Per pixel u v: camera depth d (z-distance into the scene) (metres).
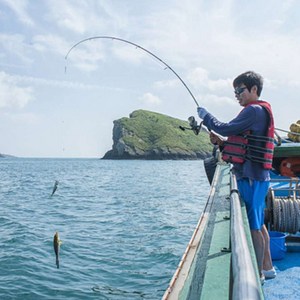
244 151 3.47
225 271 2.32
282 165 7.00
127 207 23.58
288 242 5.36
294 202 5.00
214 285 2.14
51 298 8.57
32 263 10.96
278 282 4.09
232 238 1.91
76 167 105.19
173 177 57.31
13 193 33.22
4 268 10.50
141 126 184.50
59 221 18.52
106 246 13.13
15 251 12.34
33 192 34.19
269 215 5.01
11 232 15.52
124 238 14.43
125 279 9.78
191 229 16.02
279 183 6.82
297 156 6.91
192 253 2.91
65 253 12.16
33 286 9.21
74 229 16.34
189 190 35.28
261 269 3.71
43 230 16.05
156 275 10.08
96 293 8.84
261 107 3.41
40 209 22.94
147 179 52.81
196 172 73.75
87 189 37.00
